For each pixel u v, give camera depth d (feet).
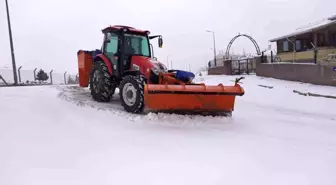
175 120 15.93
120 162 9.25
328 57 53.26
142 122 15.29
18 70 70.08
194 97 16.21
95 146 10.71
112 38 22.36
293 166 9.64
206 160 9.83
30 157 9.24
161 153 10.36
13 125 12.64
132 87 18.19
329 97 32.42
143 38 22.76
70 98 22.33
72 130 12.68
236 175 8.65
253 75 57.82
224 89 16.21
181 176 8.40
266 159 10.25
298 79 45.06
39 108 16.81
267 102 30.99
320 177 8.71
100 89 22.29
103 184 7.66
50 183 7.56
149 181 7.98
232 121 16.96
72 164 8.89
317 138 14.40
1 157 9.10
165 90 15.55
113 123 14.66
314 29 60.23
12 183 7.46
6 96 21.07
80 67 27.25
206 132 14.01
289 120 20.03
